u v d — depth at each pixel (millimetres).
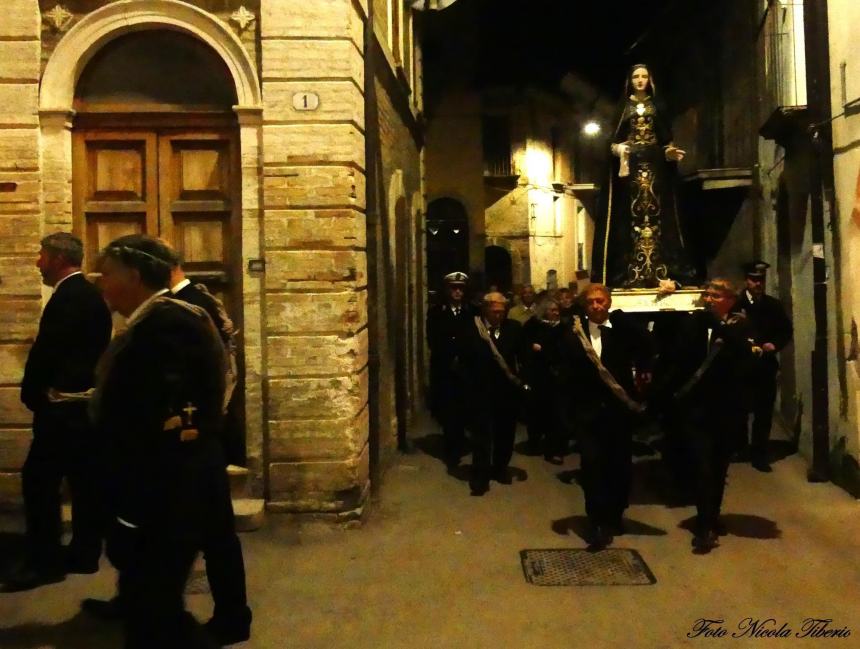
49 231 6453
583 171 29000
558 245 26516
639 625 4824
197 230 6672
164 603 3535
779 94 9633
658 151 9297
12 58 6402
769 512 7062
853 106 7078
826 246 7883
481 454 7871
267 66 6426
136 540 3578
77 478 5332
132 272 3719
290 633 4727
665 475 8398
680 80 18484
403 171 10859
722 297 6164
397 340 10039
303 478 6504
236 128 6637
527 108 23984
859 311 7129
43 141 6449
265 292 6492
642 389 6281
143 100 6641
